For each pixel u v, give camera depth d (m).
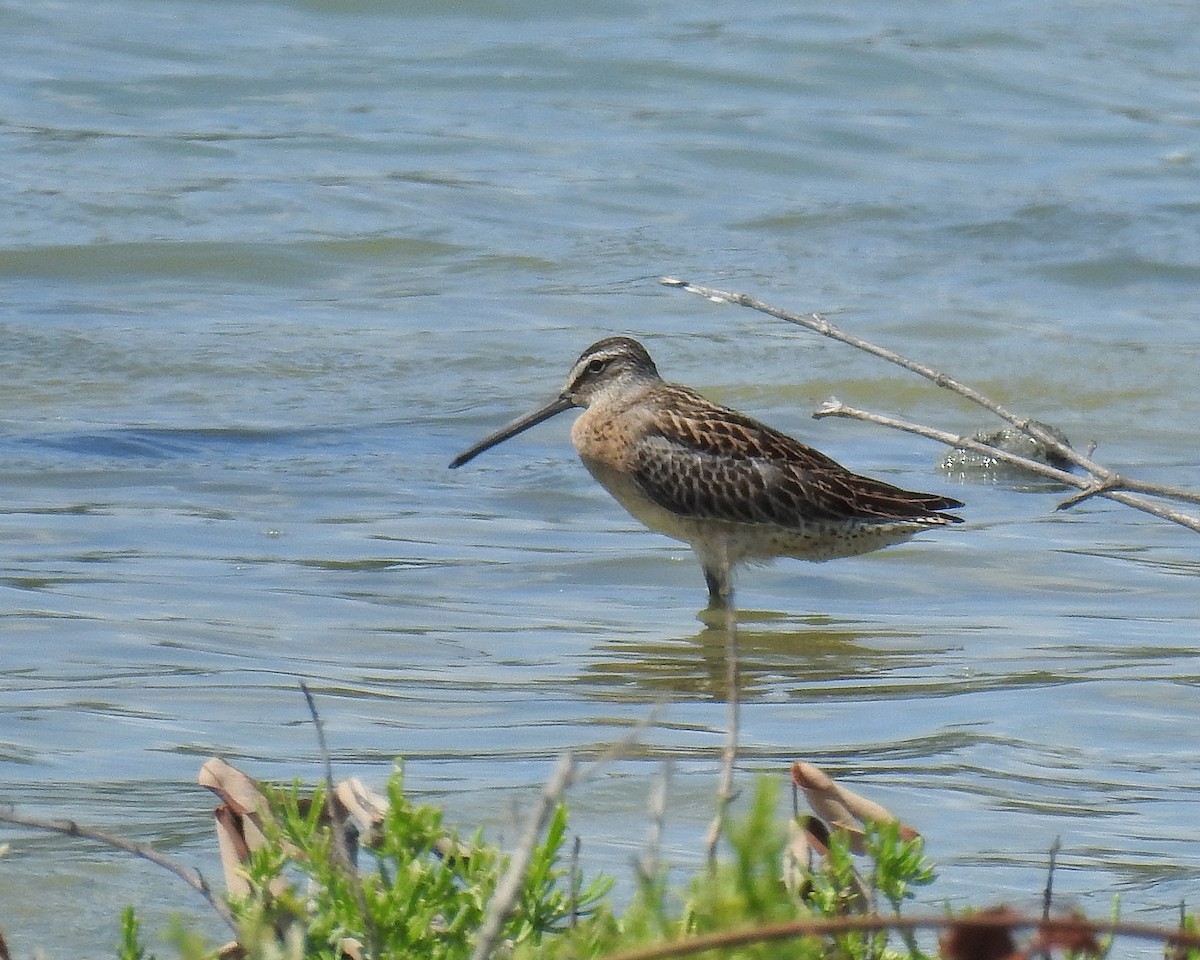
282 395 17.56
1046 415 17.69
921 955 5.04
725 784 4.72
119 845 5.18
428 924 4.91
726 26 32.44
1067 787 8.22
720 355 19.27
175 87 28.41
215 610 11.29
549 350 19.36
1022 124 29.19
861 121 28.69
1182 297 22.06
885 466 16.20
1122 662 10.65
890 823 5.15
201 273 21.73
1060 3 35.00
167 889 6.67
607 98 29.19
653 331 20.05
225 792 5.44
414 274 22.09
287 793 5.72
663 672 10.45
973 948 3.75
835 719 9.40
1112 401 18.09
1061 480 7.83
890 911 6.25
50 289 20.81
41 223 22.83
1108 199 25.67
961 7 34.44
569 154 26.77
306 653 10.47
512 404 17.62
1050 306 21.47
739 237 23.84
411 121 27.73
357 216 23.83
